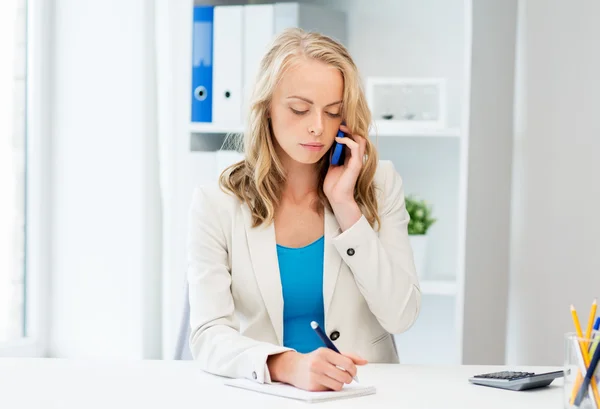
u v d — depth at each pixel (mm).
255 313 1828
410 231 2914
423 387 1501
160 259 3254
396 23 3199
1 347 3092
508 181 2943
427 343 3234
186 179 3000
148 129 3172
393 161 3223
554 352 2531
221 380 1556
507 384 1485
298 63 1751
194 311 1763
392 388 1491
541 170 2666
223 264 1829
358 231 1785
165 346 3012
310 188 1899
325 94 1750
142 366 1681
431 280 2969
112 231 3223
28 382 1514
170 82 3016
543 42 2672
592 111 2355
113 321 3225
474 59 2707
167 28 3072
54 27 3270
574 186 2451
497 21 2836
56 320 3305
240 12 2932
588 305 2336
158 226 3230
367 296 1803
